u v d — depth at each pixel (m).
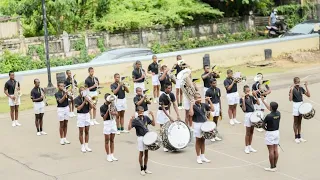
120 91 21.95
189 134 19.77
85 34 40.41
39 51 38.28
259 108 21.88
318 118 23.78
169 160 18.80
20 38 38.19
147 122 17.38
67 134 22.31
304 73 33.31
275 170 17.48
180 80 21.30
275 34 47.75
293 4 50.00
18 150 20.44
